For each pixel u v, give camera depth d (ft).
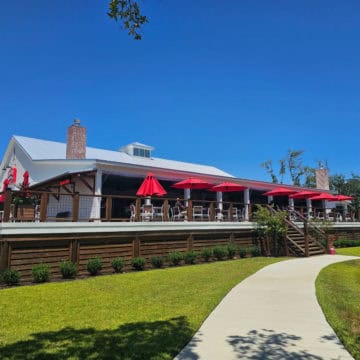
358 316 20.17
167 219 45.78
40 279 30.53
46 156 63.67
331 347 14.84
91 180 52.80
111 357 13.75
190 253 43.75
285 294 25.36
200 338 15.97
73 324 18.25
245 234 54.70
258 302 22.95
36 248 32.91
